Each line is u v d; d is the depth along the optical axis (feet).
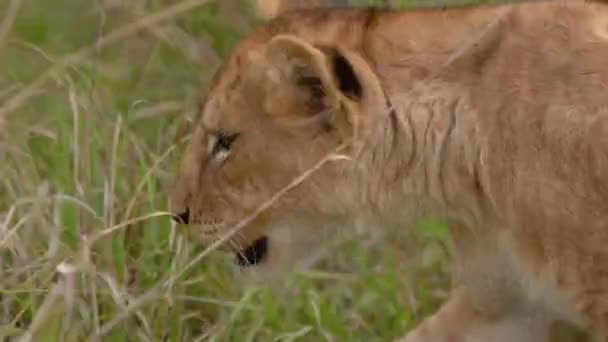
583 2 30.19
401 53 30.37
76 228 34.40
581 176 29.27
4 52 44.37
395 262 37.19
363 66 30.07
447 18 30.53
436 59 30.25
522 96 29.60
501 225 30.50
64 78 40.55
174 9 40.45
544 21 29.91
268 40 31.12
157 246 35.35
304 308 36.22
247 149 31.14
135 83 43.32
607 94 29.17
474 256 31.76
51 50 45.21
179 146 37.29
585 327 30.50
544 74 29.55
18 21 46.24
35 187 36.40
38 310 32.22
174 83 43.57
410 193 30.94
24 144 38.17
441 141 30.32
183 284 34.60
